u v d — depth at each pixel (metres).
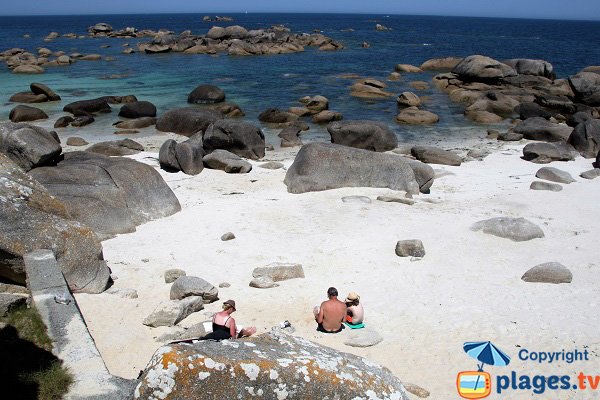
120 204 16.73
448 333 10.95
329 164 21.03
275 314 11.64
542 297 12.43
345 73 56.94
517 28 188.12
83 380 7.47
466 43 103.75
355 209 18.53
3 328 8.55
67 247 11.68
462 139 31.92
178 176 22.59
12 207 11.37
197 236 16.16
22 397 7.03
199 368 5.86
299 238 16.06
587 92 43.09
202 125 31.02
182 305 11.22
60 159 18.58
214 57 70.25
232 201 19.56
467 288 12.99
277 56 72.50
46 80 49.53
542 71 51.28
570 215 18.05
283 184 21.66
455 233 16.38
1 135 17.17
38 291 9.62
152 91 44.69
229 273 13.69
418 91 47.06
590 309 11.80
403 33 133.62
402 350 10.36
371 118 36.97
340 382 6.16
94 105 35.97
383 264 14.35
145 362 9.45
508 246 15.54
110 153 25.75
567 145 27.23
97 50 79.12
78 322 8.84
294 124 33.91
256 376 5.95
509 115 38.75
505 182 22.31
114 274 13.29
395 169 21.02
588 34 156.00
